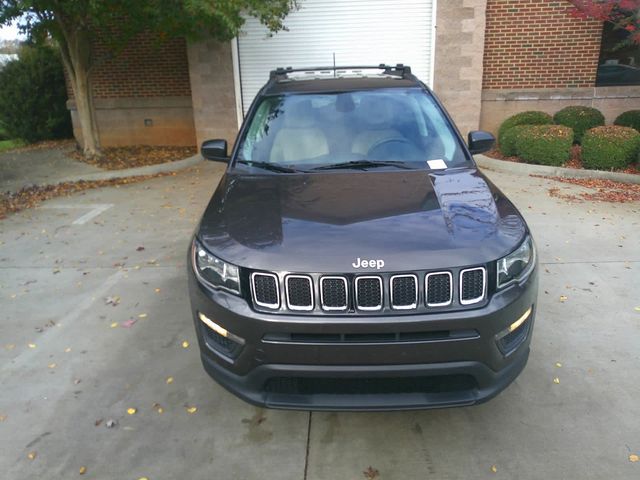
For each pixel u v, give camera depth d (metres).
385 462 2.76
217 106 11.07
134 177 9.66
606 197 7.41
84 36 10.39
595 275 4.89
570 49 10.50
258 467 2.74
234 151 3.87
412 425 3.03
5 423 3.12
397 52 10.55
